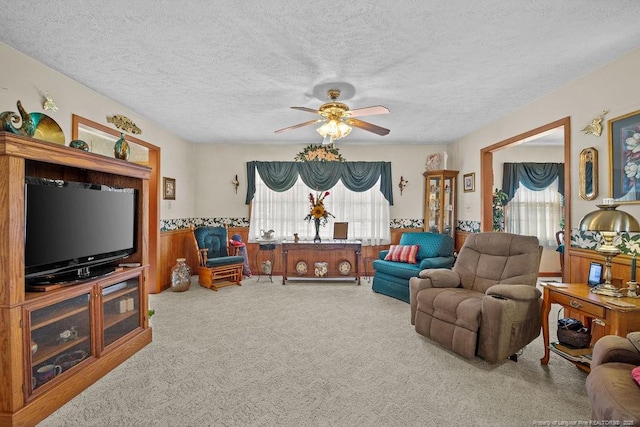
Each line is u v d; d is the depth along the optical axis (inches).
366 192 235.6
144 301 112.8
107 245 100.8
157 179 183.9
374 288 187.0
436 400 80.7
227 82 123.3
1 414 66.9
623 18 82.3
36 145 72.4
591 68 111.7
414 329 128.5
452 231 216.1
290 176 231.5
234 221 235.8
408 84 125.0
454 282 126.5
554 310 160.7
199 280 200.2
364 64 108.1
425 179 234.2
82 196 92.0
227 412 75.2
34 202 77.8
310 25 85.8
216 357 103.0
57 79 113.3
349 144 234.8
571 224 123.6
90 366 86.9
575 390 85.4
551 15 81.0
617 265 103.6
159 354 105.1
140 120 166.9
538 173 245.8
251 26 86.4
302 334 122.6
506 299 99.9
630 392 53.5
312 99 141.9
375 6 77.7
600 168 110.6
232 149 235.3
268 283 208.1
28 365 71.2
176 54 101.7
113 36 91.2
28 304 71.6
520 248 116.9
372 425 71.1
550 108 133.2
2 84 94.2
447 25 85.6
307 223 234.7
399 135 207.5
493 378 91.5
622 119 102.3
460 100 142.8
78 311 86.2
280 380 89.5
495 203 242.5
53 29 87.7
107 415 74.2
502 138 167.2
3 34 89.7
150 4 77.2
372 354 106.0
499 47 97.2
